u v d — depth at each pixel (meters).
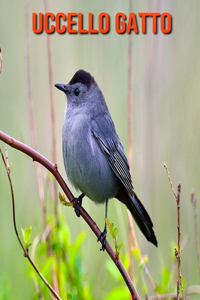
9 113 11.99
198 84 11.98
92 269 10.12
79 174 8.11
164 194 11.34
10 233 10.57
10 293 9.00
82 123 8.16
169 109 11.77
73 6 12.60
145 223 7.95
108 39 12.66
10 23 12.55
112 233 5.80
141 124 12.01
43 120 12.07
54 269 7.91
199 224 11.16
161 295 7.58
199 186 11.48
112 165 8.25
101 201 8.52
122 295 7.81
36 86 12.28
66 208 10.71
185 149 11.66
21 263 9.91
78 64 12.62
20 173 11.21
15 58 12.38
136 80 12.34
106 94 12.51
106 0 12.62
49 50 8.56
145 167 11.16
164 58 11.70
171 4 11.89
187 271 10.55
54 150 8.25
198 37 12.12
